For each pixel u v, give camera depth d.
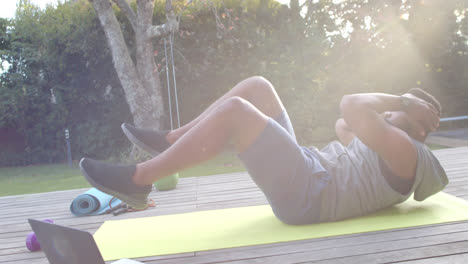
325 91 6.11
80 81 6.71
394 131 1.64
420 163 1.70
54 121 7.08
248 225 1.96
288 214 1.79
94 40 6.35
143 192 1.60
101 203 2.59
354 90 6.10
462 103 7.25
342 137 2.21
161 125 5.81
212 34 5.94
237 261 1.54
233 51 5.87
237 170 5.14
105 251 1.74
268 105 1.85
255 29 5.80
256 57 5.84
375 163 1.78
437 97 7.16
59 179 5.55
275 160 1.60
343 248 1.57
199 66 6.00
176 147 1.51
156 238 1.88
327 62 6.05
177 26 5.29
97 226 2.31
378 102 1.68
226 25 5.84
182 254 1.65
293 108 5.91
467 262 1.38
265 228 1.87
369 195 1.79
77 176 5.65
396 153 1.64
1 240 2.21
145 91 5.72
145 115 5.71
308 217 1.79
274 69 5.86
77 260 1.23
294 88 5.93
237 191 2.98
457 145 5.50
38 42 7.20
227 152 1.69
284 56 5.83
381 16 6.12
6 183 5.59
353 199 1.78
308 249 1.59
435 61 6.80
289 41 5.87
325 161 1.83
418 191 1.85
